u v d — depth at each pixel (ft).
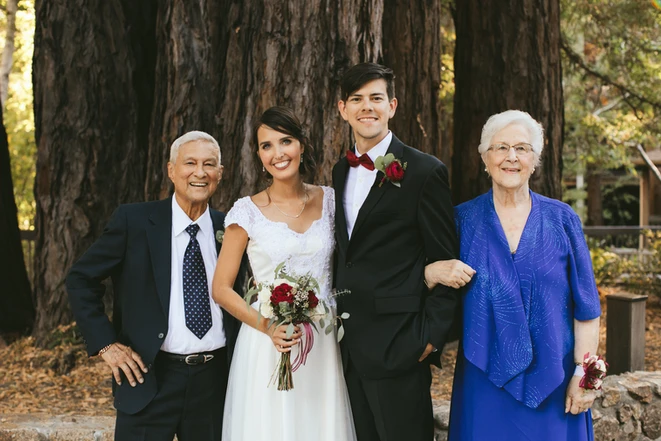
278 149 9.82
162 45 17.58
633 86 36.73
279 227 9.85
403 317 9.57
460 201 25.29
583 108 45.70
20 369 19.72
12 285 24.88
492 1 23.95
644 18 34.55
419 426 9.84
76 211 21.13
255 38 15.23
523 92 23.54
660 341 25.85
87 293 9.58
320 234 10.02
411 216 9.64
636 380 14.11
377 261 9.70
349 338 9.80
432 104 22.74
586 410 9.39
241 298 9.74
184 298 9.80
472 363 9.42
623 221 79.92
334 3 14.85
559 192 23.85
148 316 9.60
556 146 23.71
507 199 9.48
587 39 38.34
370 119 9.81
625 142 47.60
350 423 10.18
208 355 9.79
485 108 24.21
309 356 9.96
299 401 9.89
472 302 9.41
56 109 20.83
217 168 10.07
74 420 13.41
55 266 21.31
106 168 21.17
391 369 9.55
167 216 10.03
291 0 14.85
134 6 21.15
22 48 48.78
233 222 9.80
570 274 9.35
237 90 15.71
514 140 9.17
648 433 13.94
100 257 9.73
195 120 16.25
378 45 15.31
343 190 10.18
